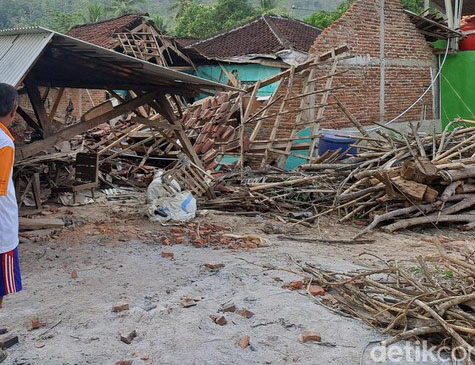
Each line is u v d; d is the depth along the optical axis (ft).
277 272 19.89
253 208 34.17
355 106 57.88
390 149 37.09
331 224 31.40
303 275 19.39
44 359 13.37
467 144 35.99
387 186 30.50
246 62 65.51
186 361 13.19
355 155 41.06
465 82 65.51
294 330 14.80
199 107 49.55
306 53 61.87
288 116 52.85
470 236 29.63
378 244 26.91
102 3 234.79
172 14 240.53
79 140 50.14
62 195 35.22
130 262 21.72
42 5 233.14
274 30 71.82
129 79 31.12
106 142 48.39
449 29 63.41
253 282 18.69
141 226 28.35
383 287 16.01
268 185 35.27
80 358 13.41
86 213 31.68
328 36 55.16
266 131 53.52
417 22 63.93
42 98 32.42
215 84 30.30
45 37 22.34
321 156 42.63
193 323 15.24
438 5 79.97
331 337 14.32
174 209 29.91
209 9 141.79
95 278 19.69
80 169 35.55
